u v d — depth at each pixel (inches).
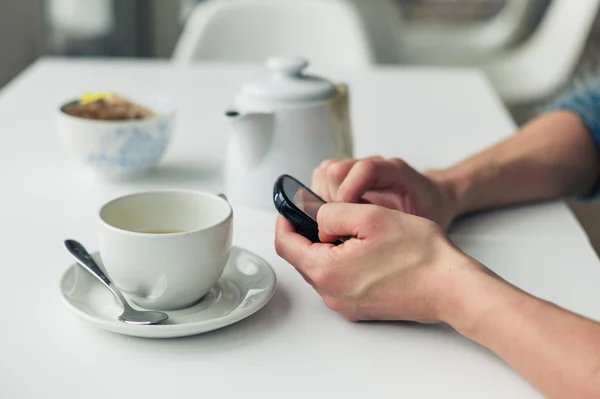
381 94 56.2
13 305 25.8
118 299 24.9
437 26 123.3
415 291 23.8
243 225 33.2
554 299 27.0
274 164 34.5
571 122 40.0
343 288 24.5
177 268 23.9
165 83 57.0
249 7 74.2
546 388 21.2
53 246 30.4
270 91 34.6
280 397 21.4
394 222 24.0
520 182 36.3
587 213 68.4
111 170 37.4
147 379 22.0
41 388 21.4
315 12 74.5
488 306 22.3
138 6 107.5
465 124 49.8
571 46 93.8
